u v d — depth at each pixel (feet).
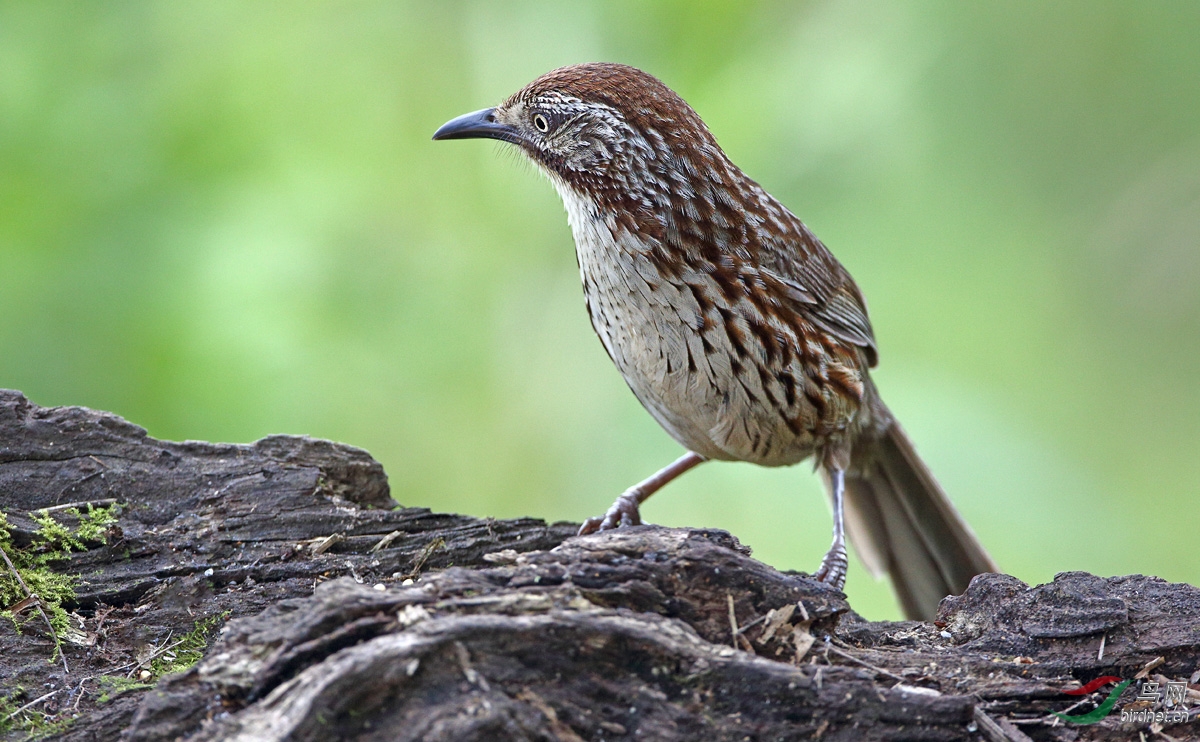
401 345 41.09
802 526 41.70
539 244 44.09
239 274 35.06
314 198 37.86
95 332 34.06
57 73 35.91
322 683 16.37
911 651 21.26
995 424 41.27
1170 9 43.91
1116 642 20.98
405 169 41.16
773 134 41.19
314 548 24.13
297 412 35.73
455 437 42.98
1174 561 44.52
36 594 21.85
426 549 24.66
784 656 19.63
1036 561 41.04
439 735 16.31
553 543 25.84
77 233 34.47
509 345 44.04
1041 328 45.19
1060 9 43.86
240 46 38.52
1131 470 46.26
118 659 21.15
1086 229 45.80
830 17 42.80
